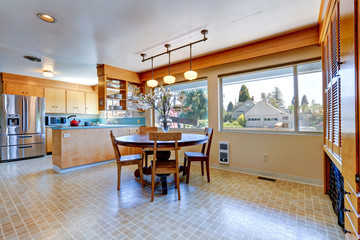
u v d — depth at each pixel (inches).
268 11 77.9
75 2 69.5
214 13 78.9
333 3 58.5
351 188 38.9
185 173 116.2
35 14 77.0
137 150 179.8
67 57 129.9
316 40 91.1
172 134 81.7
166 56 132.6
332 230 59.8
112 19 82.3
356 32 34.2
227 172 124.5
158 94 110.0
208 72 139.4
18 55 124.8
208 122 140.2
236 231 59.9
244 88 125.9
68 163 128.3
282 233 58.7
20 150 168.6
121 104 172.1
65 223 64.5
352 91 36.8
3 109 160.6
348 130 40.2
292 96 107.6
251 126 123.0
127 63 146.9
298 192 89.7
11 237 56.8
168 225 63.3
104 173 124.8
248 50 112.3
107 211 72.9
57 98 204.5
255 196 86.0
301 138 102.1
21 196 87.2
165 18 82.4
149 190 94.4
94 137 144.4
